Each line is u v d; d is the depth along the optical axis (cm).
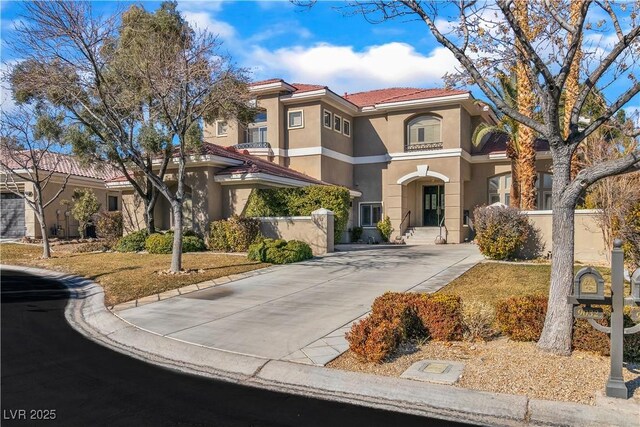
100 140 1981
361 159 2823
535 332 690
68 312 1035
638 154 570
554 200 650
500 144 2738
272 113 2581
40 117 1902
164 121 1681
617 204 1191
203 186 2052
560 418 488
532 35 805
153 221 2144
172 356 734
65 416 505
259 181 2023
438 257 1684
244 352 719
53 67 1464
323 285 1216
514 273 1247
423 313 748
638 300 513
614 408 489
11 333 858
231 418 503
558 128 631
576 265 1330
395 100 2625
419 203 2767
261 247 1619
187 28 1678
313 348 725
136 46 1586
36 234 2584
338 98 2575
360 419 501
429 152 2548
